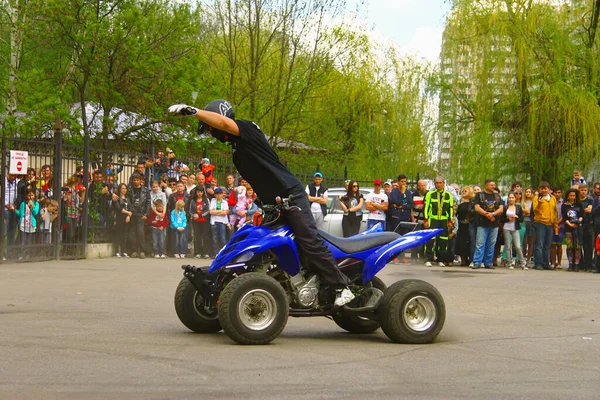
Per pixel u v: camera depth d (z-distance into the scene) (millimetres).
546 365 6277
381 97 37469
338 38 29750
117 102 23609
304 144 33094
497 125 30062
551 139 29281
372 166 36969
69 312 8984
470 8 29812
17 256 15773
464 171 30156
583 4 29656
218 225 19531
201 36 30219
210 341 7141
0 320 8234
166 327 7996
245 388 5184
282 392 5094
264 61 29797
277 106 30062
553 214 19297
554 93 27969
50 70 24484
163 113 23438
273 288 6969
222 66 29750
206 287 7348
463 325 8688
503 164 29812
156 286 12078
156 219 18875
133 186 18891
